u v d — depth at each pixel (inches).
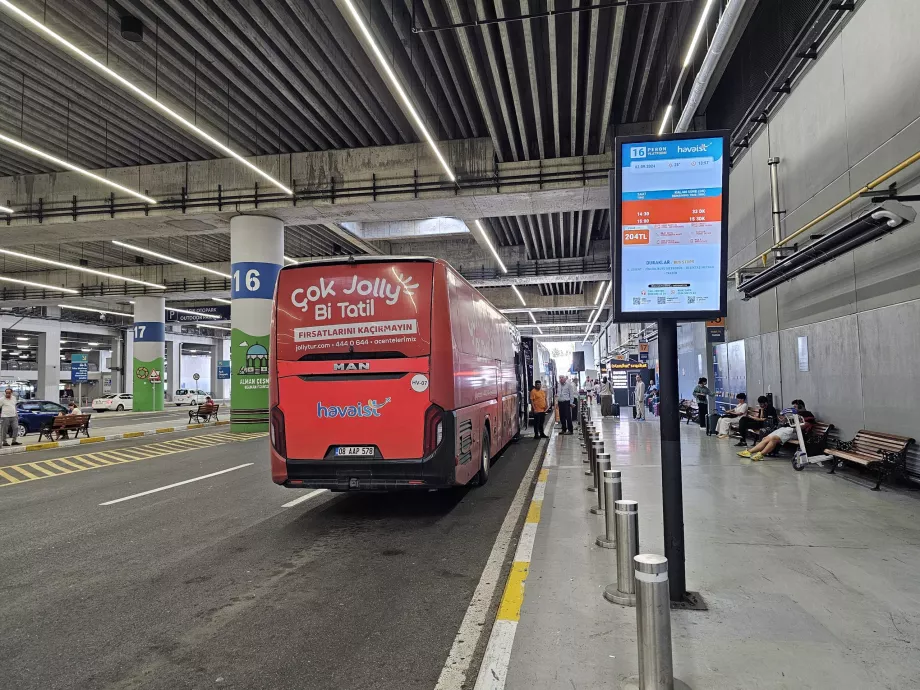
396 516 292.8
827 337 417.1
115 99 500.4
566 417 693.3
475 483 365.1
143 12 398.9
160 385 1547.7
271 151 673.0
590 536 226.2
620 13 365.1
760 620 142.9
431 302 277.4
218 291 1350.9
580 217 912.9
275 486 382.9
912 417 313.6
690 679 115.3
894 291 332.5
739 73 565.0
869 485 316.5
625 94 551.5
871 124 347.6
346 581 195.8
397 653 141.6
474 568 207.9
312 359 280.2
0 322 1722.4
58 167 692.7
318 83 494.9
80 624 162.6
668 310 163.0
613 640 135.2
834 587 164.6
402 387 273.0
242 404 775.7
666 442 158.7
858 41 362.3
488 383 402.0
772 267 431.8
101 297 1445.6
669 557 157.0
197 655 142.4
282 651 143.9
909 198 284.5
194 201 687.7
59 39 365.7
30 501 347.6
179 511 311.4
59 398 1942.7
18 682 130.3
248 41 430.0
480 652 141.4
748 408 566.3
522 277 1239.5
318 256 1181.7
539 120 529.0
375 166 658.8
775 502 275.7
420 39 455.8
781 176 490.9
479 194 643.5
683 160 164.1
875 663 121.2
